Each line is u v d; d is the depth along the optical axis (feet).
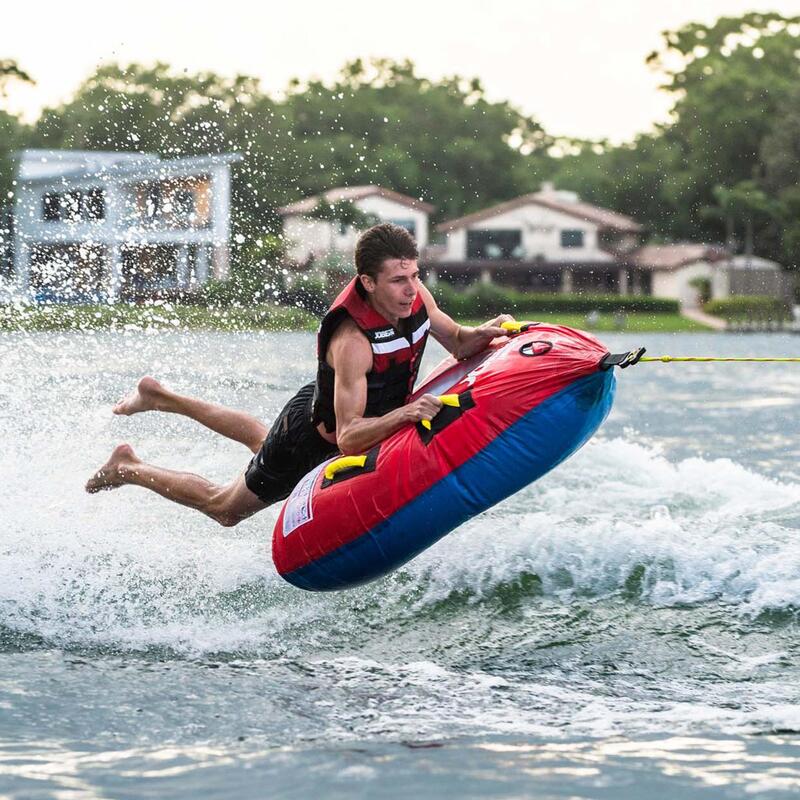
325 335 54.70
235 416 67.05
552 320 601.21
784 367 258.16
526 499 83.82
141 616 60.80
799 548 67.97
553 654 55.52
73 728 44.27
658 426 139.44
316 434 58.54
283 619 60.90
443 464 52.70
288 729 44.37
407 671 53.11
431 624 59.88
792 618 58.75
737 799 36.91
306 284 331.57
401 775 38.93
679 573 64.49
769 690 50.19
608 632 57.98
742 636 57.00
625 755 41.06
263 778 38.63
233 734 43.68
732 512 79.71
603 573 64.90
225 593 63.93
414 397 58.65
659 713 46.85
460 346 58.49
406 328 55.01
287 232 569.23
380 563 54.75
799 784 38.22
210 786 37.91
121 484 66.28
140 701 47.85
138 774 39.09
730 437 127.65
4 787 37.81
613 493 86.33
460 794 37.19
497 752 41.42
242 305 147.13
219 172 329.11
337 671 53.01
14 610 60.90
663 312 626.64
